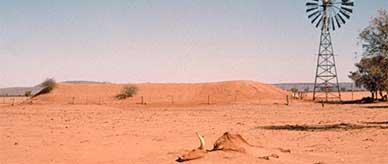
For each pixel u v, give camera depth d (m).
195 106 78.62
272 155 18.47
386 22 33.69
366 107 68.00
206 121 43.84
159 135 30.12
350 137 28.33
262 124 39.91
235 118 48.31
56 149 22.75
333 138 27.97
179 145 24.44
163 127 36.78
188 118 48.34
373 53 34.34
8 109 65.31
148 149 22.56
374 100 87.38
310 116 50.25
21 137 28.64
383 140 26.33
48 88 107.69
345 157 19.84
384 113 52.97
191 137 28.86
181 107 75.56
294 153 20.23
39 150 22.42
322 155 20.27
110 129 34.62
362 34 34.47
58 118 47.28
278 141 26.48
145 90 109.38
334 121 42.03
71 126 37.34
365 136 28.72
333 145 24.38
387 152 21.41
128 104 86.75
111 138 28.06
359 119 44.06
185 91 108.62
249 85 109.12
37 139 27.42
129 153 21.11
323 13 56.69
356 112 56.00
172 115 53.84
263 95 102.06
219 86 109.00
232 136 19.33
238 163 16.67
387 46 33.69
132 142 25.84
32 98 104.31
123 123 40.97
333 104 79.69
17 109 65.38
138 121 43.62
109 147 23.47
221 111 62.84
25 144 24.95
